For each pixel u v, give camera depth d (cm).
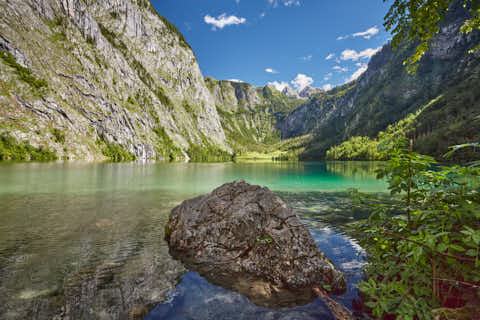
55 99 11450
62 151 9825
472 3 402
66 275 486
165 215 1055
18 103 9694
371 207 404
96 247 659
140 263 559
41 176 2695
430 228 312
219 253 601
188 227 691
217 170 5225
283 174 4028
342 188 2177
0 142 7956
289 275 497
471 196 275
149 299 405
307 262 518
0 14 11938
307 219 1023
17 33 12000
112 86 17700
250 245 593
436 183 321
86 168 4425
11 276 476
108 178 2731
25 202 1295
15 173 2998
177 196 1605
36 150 8712
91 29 18612
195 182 2542
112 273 502
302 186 2331
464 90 15212
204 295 426
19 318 336
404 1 430
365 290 325
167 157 18075
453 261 304
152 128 19638
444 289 351
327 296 432
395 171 355
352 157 16462
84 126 12225
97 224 897
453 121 11119
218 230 652
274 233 602
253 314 370
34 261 555
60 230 813
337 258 604
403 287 334
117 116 15038
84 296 405
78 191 1719
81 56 15962
